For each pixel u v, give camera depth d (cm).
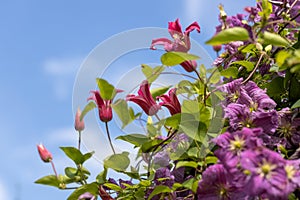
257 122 131
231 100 138
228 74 148
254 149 115
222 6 160
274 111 131
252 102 135
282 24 153
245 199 120
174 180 136
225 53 162
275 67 148
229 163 119
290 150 133
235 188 121
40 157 139
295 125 134
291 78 140
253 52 151
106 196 139
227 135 121
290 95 142
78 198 138
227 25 160
